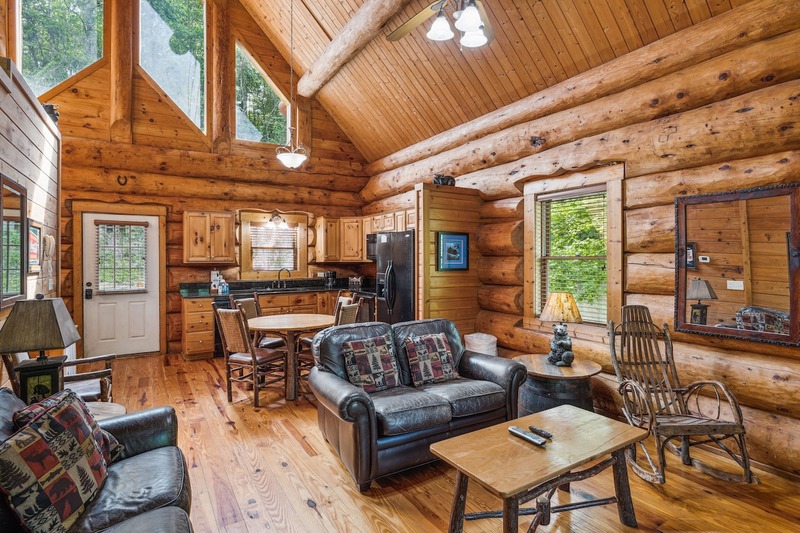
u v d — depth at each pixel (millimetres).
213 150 6145
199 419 3500
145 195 5785
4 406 1674
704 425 2490
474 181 4844
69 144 5203
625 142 3336
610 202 3506
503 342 4461
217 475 2594
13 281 2730
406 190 6250
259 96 6680
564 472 1748
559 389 3023
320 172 6918
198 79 6258
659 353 3035
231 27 6273
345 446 2521
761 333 2668
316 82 6023
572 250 3959
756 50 2635
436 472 2688
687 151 2986
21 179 2904
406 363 3148
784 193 2559
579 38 3494
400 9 4152
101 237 5504
